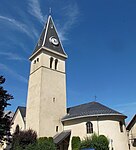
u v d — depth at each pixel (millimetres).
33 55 43125
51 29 45906
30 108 38750
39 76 39031
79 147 29500
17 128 42156
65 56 43938
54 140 33531
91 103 37906
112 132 31281
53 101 38156
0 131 23453
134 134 36375
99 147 28156
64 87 41281
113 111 33250
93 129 31875
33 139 31562
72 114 37094
